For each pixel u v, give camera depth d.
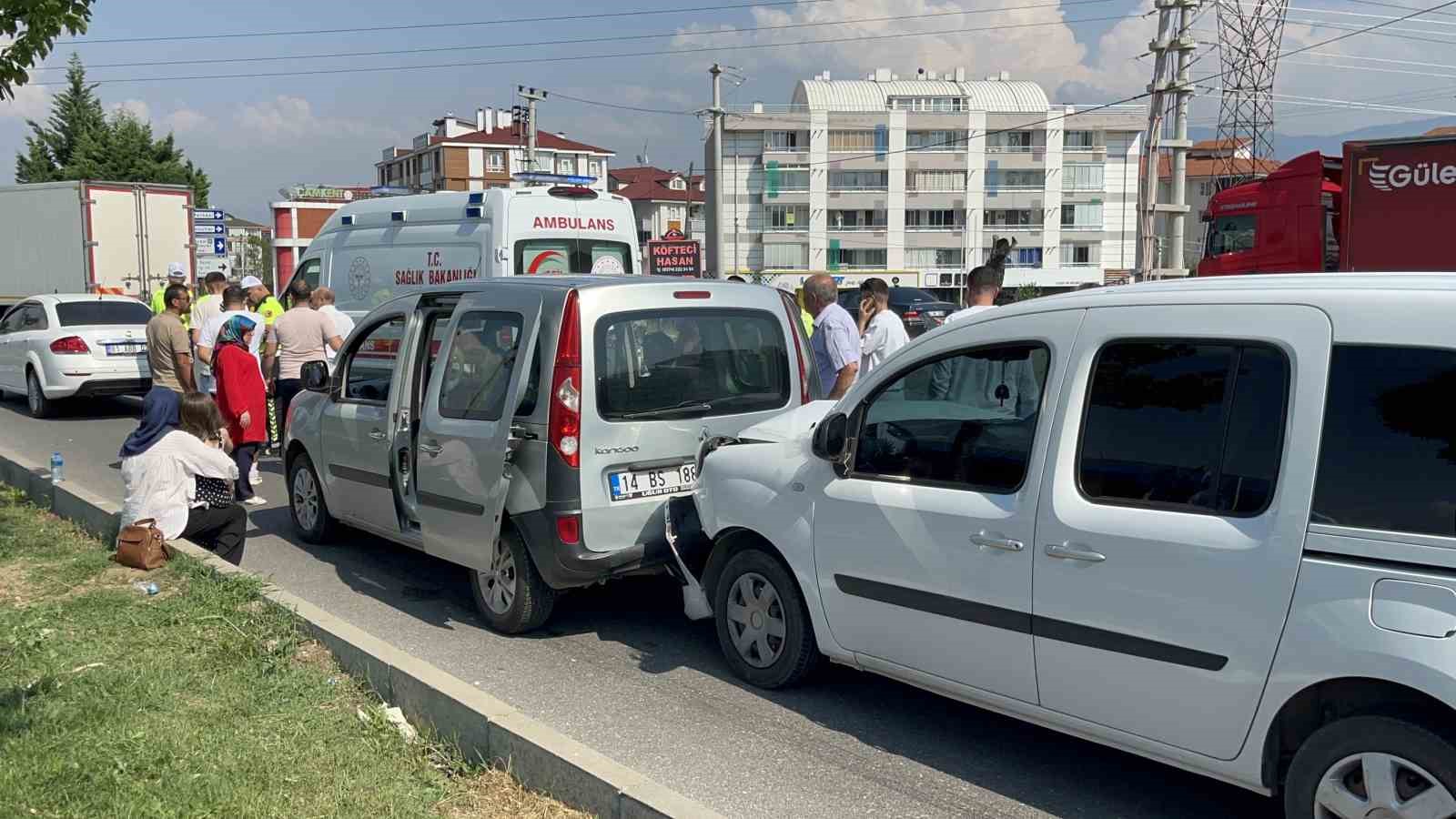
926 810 4.20
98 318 16.30
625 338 5.99
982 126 87.94
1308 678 3.42
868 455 4.86
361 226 12.92
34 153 54.81
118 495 10.41
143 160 55.62
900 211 88.50
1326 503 3.42
